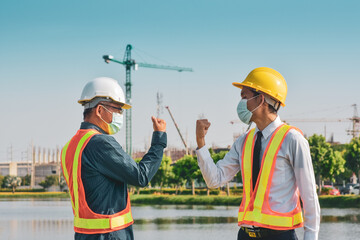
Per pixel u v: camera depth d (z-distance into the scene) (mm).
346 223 23984
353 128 100750
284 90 3496
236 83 3535
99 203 3207
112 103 3492
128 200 3373
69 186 3352
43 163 171500
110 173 3234
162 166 65750
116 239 3195
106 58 86188
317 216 3248
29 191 119438
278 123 3426
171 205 49562
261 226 3264
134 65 89875
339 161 44438
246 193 3436
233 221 27688
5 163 183000
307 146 3291
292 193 3316
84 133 3367
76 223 3273
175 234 21438
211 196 52562
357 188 56750
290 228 3252
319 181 45031
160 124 3488
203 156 3658
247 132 3623
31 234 22828
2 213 39062
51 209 45406
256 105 3447
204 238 19891
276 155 3301
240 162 3568
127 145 81750
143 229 23750
